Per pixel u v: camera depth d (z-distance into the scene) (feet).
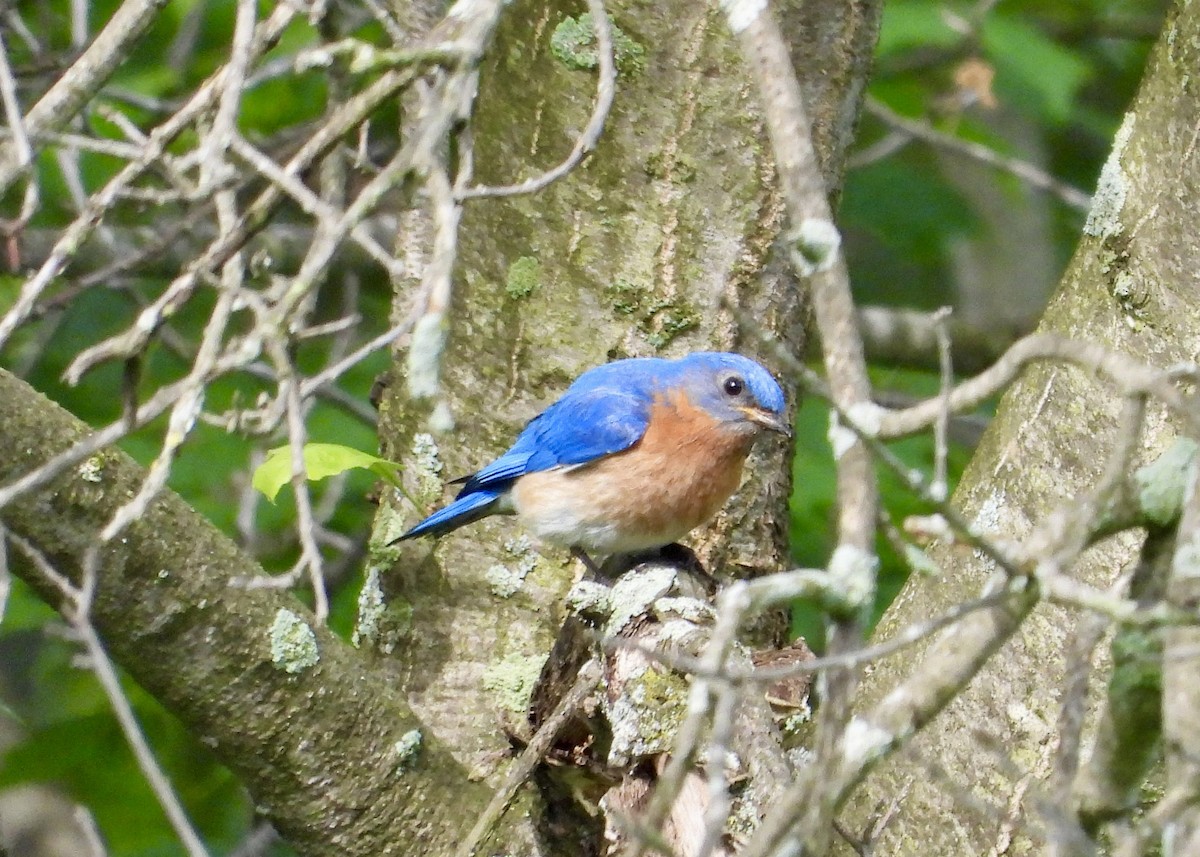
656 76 37.04
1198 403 18.06
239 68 22.56
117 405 55.57
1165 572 19.66
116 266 31.81
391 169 20.16
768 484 39.68
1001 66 61.11
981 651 19.51
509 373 37.40
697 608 29.32
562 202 37.17
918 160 68.33
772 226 37.45
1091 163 73.72
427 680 35.88
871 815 29.71
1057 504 30.60
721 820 16.12
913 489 18.25
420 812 31.76
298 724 30.78
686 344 37.78
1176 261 30.99
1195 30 31.83
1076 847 17.95
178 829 24.44
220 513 53.01
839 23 37.86
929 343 60.85
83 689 50.24
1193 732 17.75
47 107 23.82
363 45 21.44
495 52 37.22
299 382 22.11
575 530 37.06
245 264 26.18
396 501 37.19
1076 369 31.37
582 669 29.55
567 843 32.01
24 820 57.21
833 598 18.74
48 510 28.37
